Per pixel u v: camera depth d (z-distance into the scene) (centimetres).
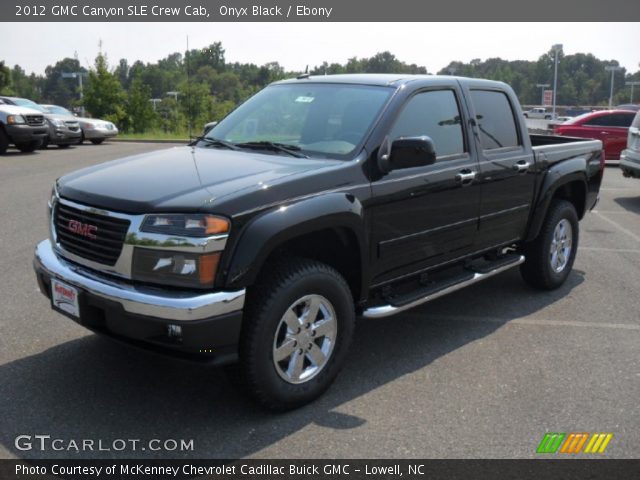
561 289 612
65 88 12506
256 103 498
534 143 717
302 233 354
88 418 351
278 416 360
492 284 625
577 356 453
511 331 500
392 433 344
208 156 416
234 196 336
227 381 400
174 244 325
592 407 378
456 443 336
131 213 334
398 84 446
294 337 361
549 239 577
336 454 323
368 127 416
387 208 409
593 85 11981
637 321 526
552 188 562
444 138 466
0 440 327
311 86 479
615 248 784
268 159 403
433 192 442
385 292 435
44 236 745
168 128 3172
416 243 439
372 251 408
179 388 388
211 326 323
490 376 418
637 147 1138
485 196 494
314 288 363
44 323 479
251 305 344
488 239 513
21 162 1518
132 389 385
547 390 399
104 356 428
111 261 343
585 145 625
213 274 327
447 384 405
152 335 332
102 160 1595
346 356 411
